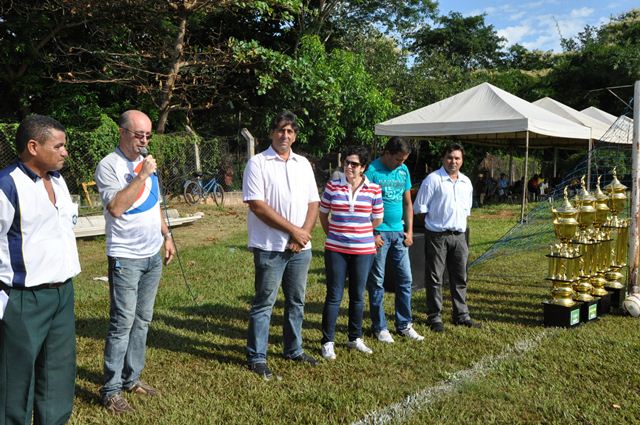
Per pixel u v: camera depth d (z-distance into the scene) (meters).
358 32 25.88
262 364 4.02
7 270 2.59
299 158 4.05
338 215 4.28
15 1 15.37
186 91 17.28
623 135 10.88
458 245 5.05
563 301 5.05
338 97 18.23
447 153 4.99
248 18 20.77
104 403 3.44
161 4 15.08
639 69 26.78
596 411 3.38
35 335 2.66
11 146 13.04
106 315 5.43
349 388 3.76
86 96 16.77
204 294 6.25
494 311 5.65
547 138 18.97
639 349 4.43
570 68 29.89
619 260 5.89
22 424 2.65
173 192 15.34
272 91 18.66
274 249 3.89
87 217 10.98
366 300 5.98
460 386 3.73
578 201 5.33
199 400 3.55
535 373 3.96
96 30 15.91
